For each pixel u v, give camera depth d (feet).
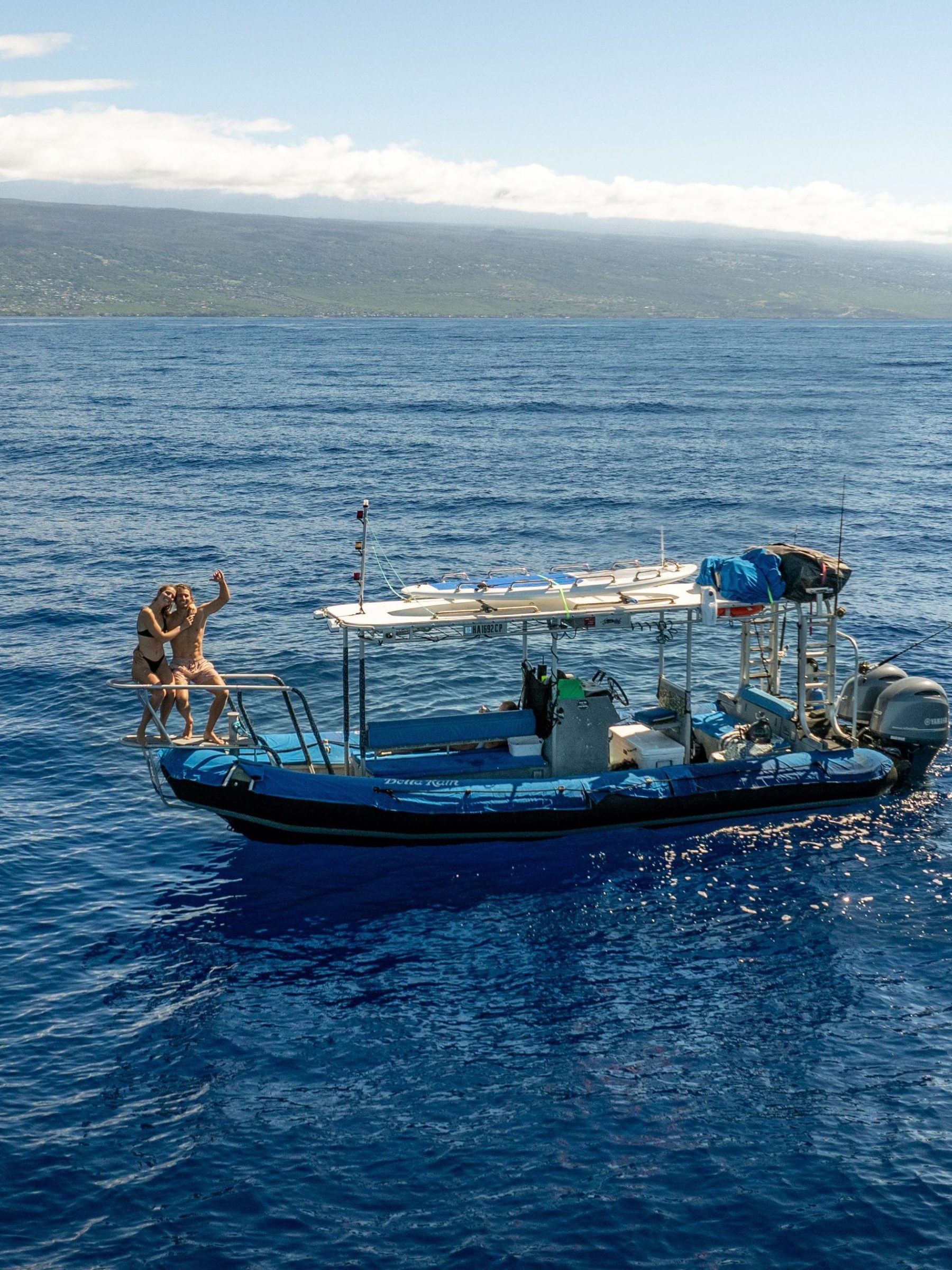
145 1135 35.94
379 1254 31.42
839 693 68.28
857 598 103.24
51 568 116.26
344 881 52.24
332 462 197.98
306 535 134.92
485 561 121.39
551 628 56.03
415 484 174.19
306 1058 39.83
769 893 51.01
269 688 54.13
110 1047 40.34
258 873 53.06
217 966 45.47
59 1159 34.81
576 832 56.08
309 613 98.63
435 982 44.47
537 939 47.52
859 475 183.73
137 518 145.89
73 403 308.19
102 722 71.87
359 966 45.52
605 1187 33.81
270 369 463.01
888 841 55.93
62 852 54.75
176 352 602.85
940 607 100.17
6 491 166.91
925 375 434.71
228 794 52.54
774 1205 33.01
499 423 264.11
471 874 52.85
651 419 272.72
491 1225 32.40
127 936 47.55
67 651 87.04
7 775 63.67
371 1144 35.63
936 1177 33.96
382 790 53.83
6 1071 38.88
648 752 57.77
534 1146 35.53
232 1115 36.91
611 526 141.90
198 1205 33.12
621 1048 40.37
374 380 407.03
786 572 58.39
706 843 55.72
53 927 48.14
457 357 573.33
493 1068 39.27
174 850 55.21
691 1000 43.16
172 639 54.49
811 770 58.13
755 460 202.28
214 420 267.18
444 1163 34.83
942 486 172.14
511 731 57.36
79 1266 30.91
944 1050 39.93
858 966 45.32
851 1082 38.37
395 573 115.24
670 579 60.54
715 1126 36.29
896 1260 31.01
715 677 80.33
